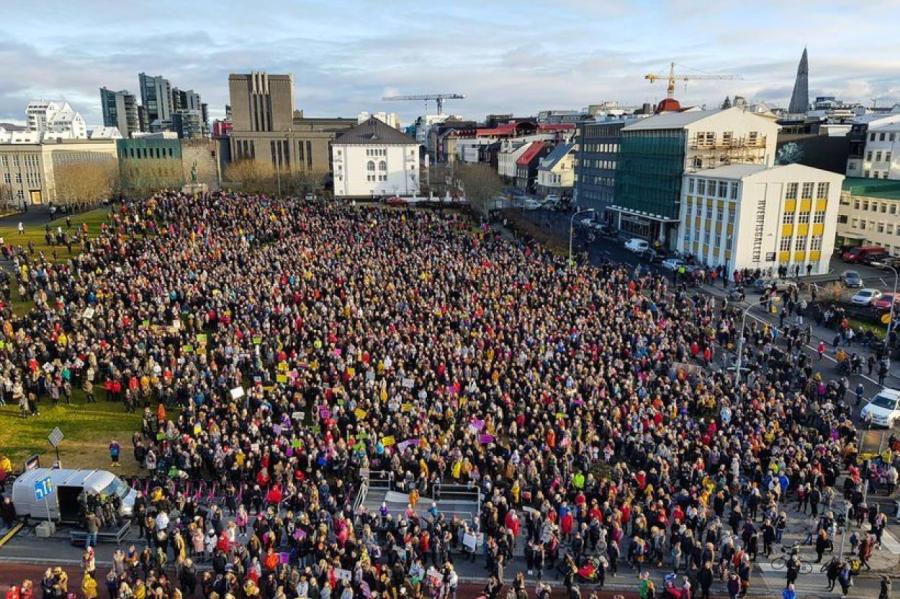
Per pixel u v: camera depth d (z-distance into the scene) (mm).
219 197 90375
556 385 41688
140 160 157750
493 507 29641
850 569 27562
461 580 28719
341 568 26844
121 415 42406
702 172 91062
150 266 60062
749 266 83875
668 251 99125
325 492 31641
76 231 82062
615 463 36688
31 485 31453
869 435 42344
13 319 49969
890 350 55312
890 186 95750
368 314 52250
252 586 24609
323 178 170375
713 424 37250
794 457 34250
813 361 54406
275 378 43594
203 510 31766
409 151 153750
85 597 26812
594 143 131125
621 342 48406
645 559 29953
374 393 38938
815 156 112875
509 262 71312
